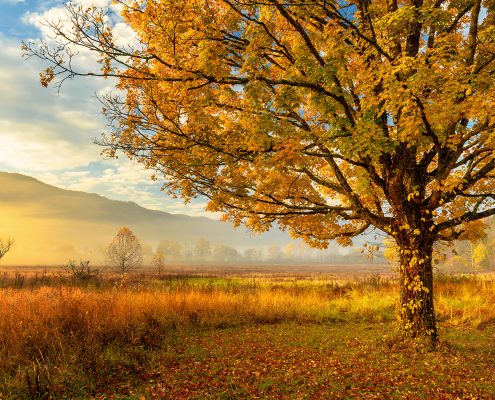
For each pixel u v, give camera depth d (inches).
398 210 309.3
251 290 728.3
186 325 449.4
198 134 289.3
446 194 294.7
